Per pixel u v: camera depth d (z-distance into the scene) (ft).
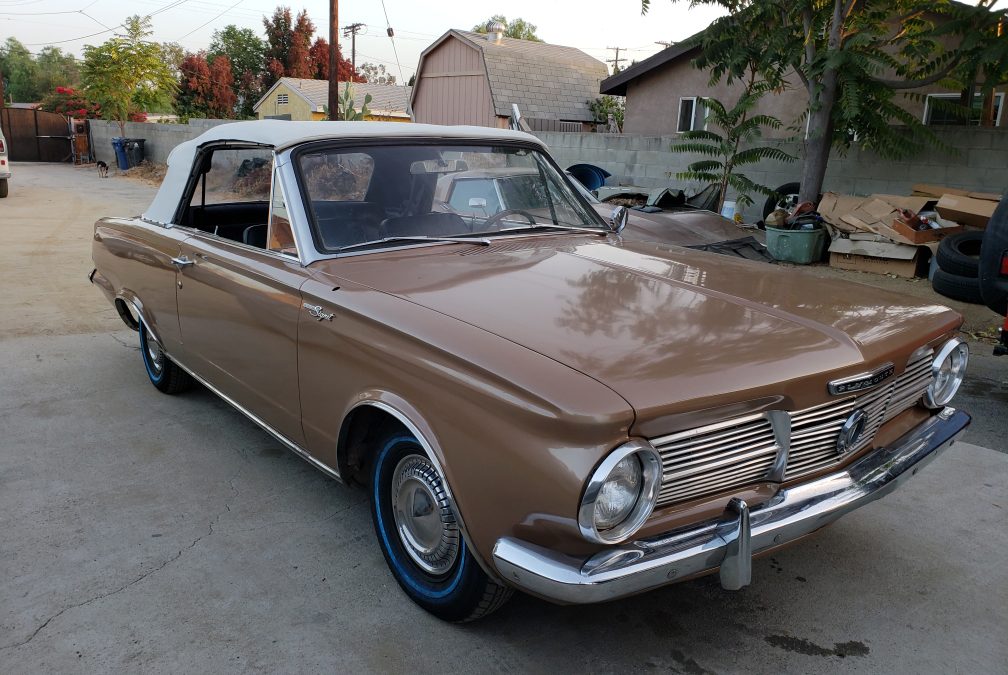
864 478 8.09
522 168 12.19
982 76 40.98
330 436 9.31
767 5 32.83
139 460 12.57
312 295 9.21
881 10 33.63
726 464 7.12
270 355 10.21
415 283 8.94
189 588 9.11
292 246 10.05
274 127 11.10
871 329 8.21
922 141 35.24
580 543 6.47
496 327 7.59
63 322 20.81
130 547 9.98
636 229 21.50
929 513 11.41
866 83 33.27
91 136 99.04
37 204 49.06
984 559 10.20
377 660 7.97
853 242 30.63
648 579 6.53
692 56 52.85
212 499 11.31
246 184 11.35
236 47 186.29
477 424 7.00
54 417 14.29
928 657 8.25
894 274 29.76
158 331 14.01
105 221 16.21
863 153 37.35
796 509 7.42
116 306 16.05
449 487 7.40
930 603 9.22
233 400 11.94
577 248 10.77
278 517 10.84
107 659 7.86
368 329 8.36
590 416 6.13
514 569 6.72
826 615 8.95
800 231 31.50
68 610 8.64
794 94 47.44
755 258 23.12
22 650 7.97
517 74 76.95
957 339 9.45
